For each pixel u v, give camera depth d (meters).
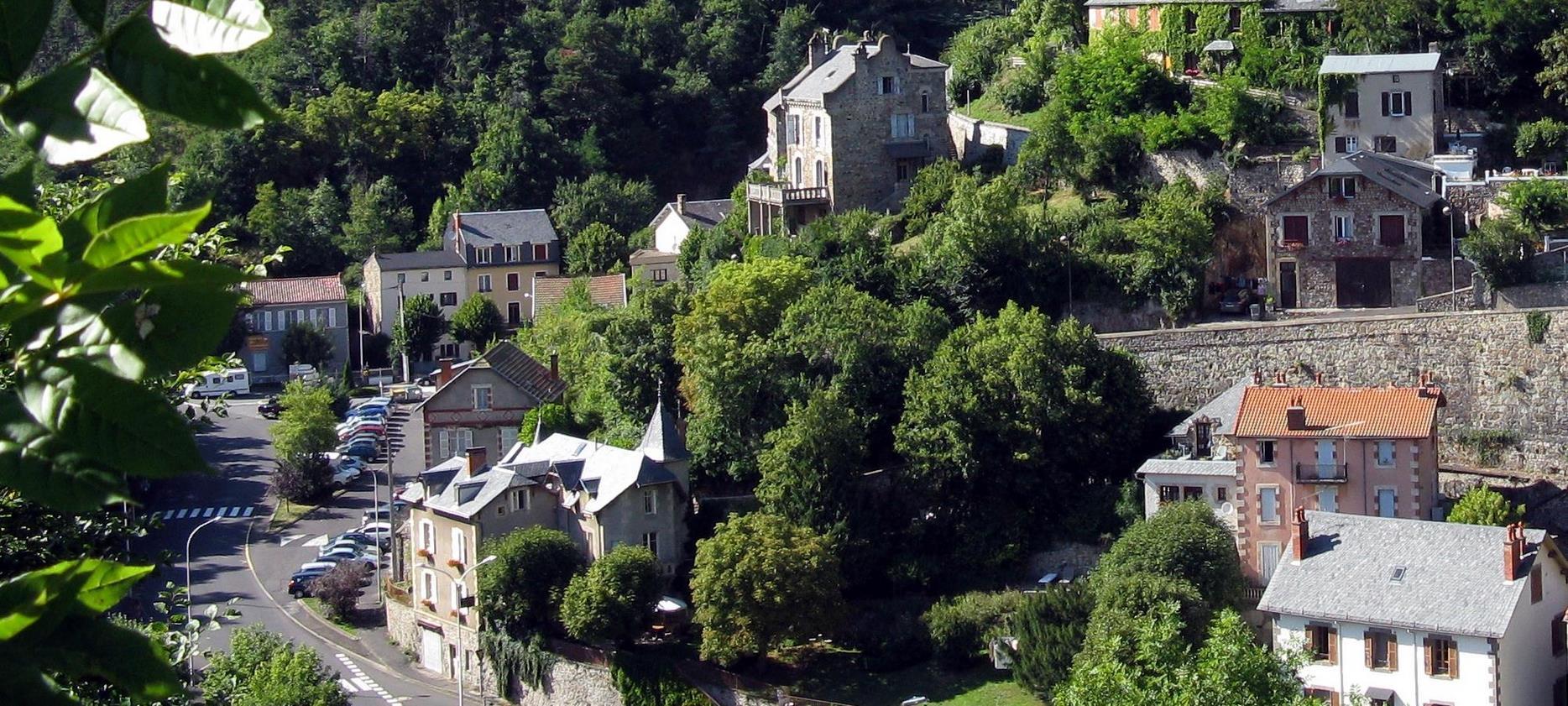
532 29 163.38
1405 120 94.25
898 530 78.56
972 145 107.38
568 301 116.31
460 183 154.25
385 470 106.69
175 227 6.12
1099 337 83.81
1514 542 61.38
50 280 6.17
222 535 96.44
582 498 81.56
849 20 164.25
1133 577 67.62
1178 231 87.50
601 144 155.00
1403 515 70.69
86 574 7.00
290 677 62.31
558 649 76.81
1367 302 87.25
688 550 82.06
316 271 143.00
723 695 72.62
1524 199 83.62
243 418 118.62
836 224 96.19
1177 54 104.56
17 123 6.11
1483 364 78.81
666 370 91.06
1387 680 61.34
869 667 73.12
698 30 164.00
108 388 6.34
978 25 133.50
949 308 89.12
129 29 6.12
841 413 78.81
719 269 96.19
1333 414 72.12
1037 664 67.50
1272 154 94.25
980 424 78.12
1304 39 101.38
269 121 6.23
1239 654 46.75
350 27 164.38
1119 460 79.56
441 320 131.88
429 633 82.12
